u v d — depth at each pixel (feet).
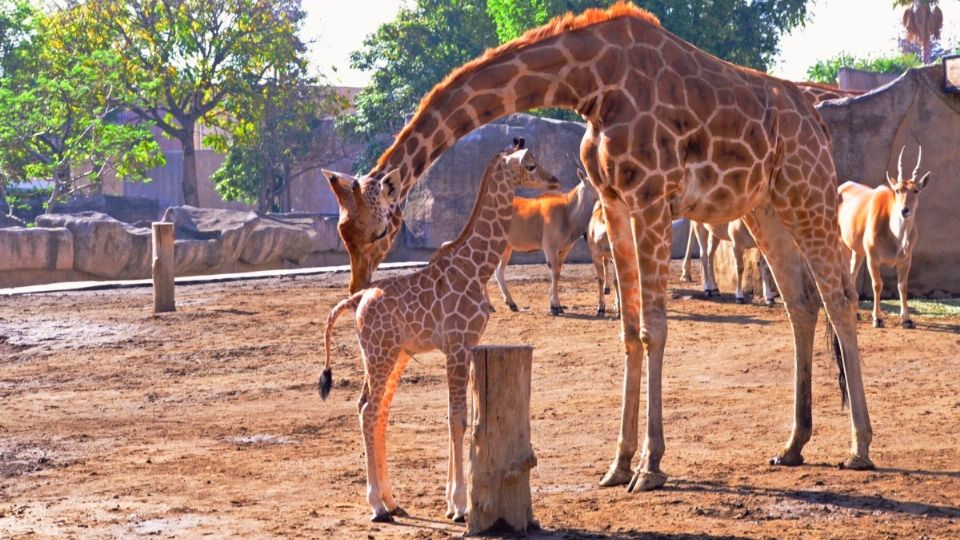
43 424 40.14
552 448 34.22
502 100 28.63
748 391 43.04
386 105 211.61
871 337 54.54
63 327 65.00
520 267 104.78
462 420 25.91
